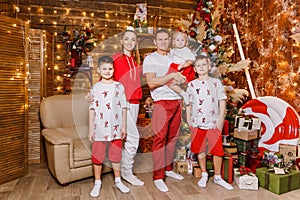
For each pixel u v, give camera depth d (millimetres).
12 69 2570
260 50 3270
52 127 2873
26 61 2734
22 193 2316
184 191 2367
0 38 2424
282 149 2639
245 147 2699
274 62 3043
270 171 2438
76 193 2326
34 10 3475
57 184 2529
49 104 2902
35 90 3121
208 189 2408
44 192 2342
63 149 2426
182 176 2727
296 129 2719
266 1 3145
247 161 2707
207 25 3078
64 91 3473
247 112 3170
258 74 3316
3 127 2502
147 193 2324
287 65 2857
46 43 3236
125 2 3807
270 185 2373
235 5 3732
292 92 2801
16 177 2656
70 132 2734
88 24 3666
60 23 3570
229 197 2246
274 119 2912
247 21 3490
